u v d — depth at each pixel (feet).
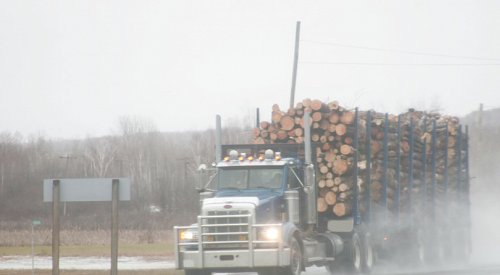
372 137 226.79
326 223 214.69
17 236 488.44
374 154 227.20
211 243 173.58
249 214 172.55
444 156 269.44
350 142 215.51
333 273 218.59
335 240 208.23
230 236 172.96
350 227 212.43
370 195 221.66
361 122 220.43
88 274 226.58
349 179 215.51
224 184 187.83
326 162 215.51
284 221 183.32
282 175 186.80
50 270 241.76
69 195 164.55
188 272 182.50
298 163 194.90
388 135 232.73
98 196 164.55
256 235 172.86
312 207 193.88
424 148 254.47
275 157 194.29
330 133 216.13
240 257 171.53
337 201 213.46
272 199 180.14
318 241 203.62
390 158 234.79
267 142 223.92
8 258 322.14
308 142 199.62
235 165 189.16
